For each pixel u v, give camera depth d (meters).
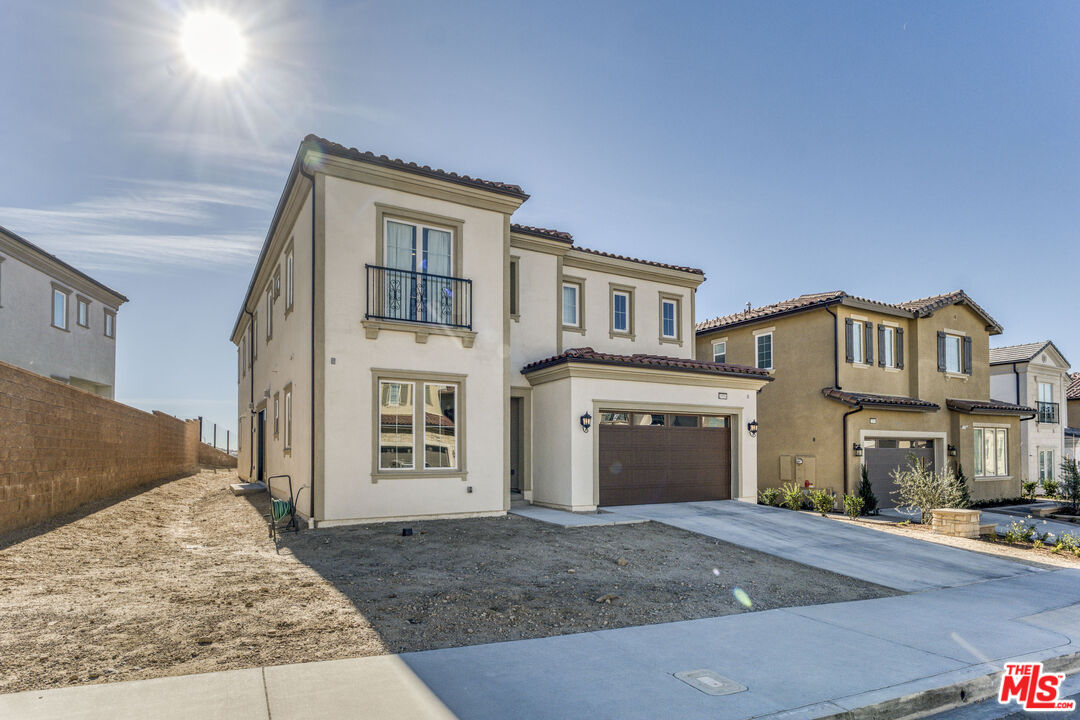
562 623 6.57
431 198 12.75
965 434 21.62
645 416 15.09
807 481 18.78
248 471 22.33
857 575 9.59
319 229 11.58
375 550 9.39
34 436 9.89
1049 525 17.52
